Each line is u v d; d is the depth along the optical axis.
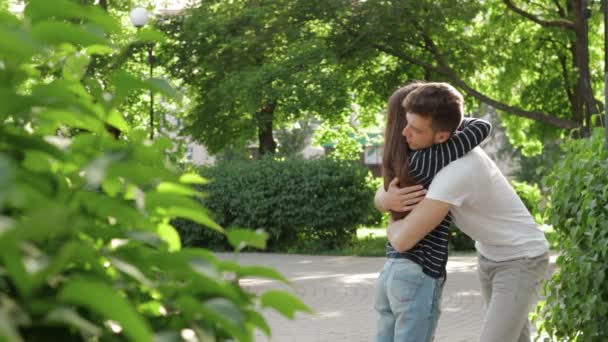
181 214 1.39
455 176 4.02
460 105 4.02
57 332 1.11
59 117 1.30
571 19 29.17
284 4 28.09
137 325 1.01
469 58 29.31
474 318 11.29
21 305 1.05
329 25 28.95
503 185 4.23
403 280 4.14
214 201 23.67
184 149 31.86
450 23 28.17
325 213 23.41
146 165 1.33
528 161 61.44
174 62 30.17
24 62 1.21
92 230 1.29
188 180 1.41
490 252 4.34
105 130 1.32
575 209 5.25
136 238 1.29
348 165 23.67
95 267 1.21
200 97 30.58
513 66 31.33
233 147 31.92
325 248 23.45
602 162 5.26
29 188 1.07
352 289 14.28
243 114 29.09
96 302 1.03
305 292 13.83
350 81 27.05
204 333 1.25
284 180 23.50
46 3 1.18
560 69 31.89
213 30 28.45
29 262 1.03
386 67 30.86
